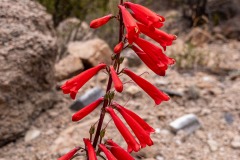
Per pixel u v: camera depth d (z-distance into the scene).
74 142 0.53
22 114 0.55
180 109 0.62
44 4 0.76
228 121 0.60
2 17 0.55
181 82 0.68
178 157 0.54
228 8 0.93
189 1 0.95
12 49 0.53
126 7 0.28
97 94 0.61
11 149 0.54
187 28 0.92
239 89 0.67
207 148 0.56
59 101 0.61
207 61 0.75
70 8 0.78
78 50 0.70
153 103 0.62
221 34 0.88
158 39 0.28
